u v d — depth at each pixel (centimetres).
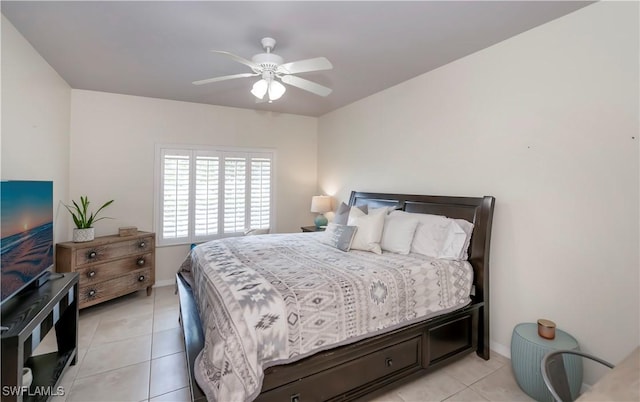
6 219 166
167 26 220
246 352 143
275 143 487
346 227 283
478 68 263
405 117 338
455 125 284
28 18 209
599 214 196
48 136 289
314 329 167
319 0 188
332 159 477
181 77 323
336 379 174
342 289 182
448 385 210
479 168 264
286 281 183
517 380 208
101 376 216
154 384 209
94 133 370
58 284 210
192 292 250
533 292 229
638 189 180
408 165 336
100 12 202
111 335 275
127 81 336
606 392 94
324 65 212
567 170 210
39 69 266
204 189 436
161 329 288
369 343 185
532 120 228
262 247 278
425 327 211
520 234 237
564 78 210
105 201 378
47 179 286
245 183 465
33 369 206
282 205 496
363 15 204
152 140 402
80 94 361
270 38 233
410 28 222
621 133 186
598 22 194
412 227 265
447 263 235
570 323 210
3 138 208
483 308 242
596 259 197
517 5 195
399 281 204
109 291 334
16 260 176
